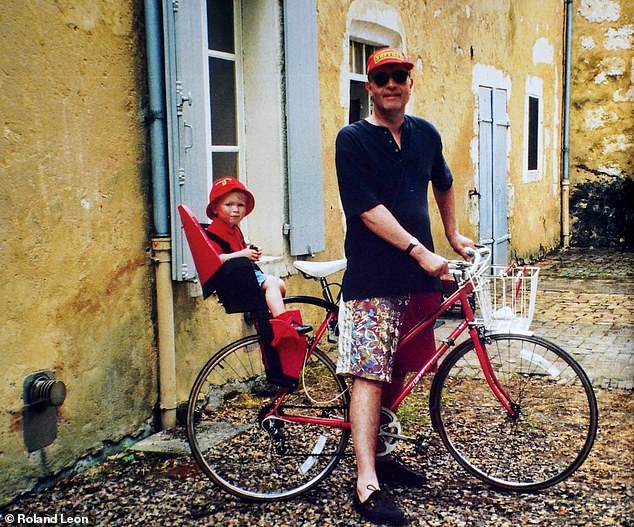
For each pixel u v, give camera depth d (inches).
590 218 537.3
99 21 159.5
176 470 157.2
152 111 170.9
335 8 248.7
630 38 508.7
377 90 134.3
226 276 139.0
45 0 146.9
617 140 522.3
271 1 210.8
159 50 170.6
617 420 182.9
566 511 136.1
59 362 152.2
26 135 143.6
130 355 169.8
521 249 452.8
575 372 141.8
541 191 487.5
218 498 144.9
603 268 441.7
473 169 366.6
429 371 146.6
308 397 146.4
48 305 149.3
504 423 151.6
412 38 299.6
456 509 137.4
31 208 145.0
